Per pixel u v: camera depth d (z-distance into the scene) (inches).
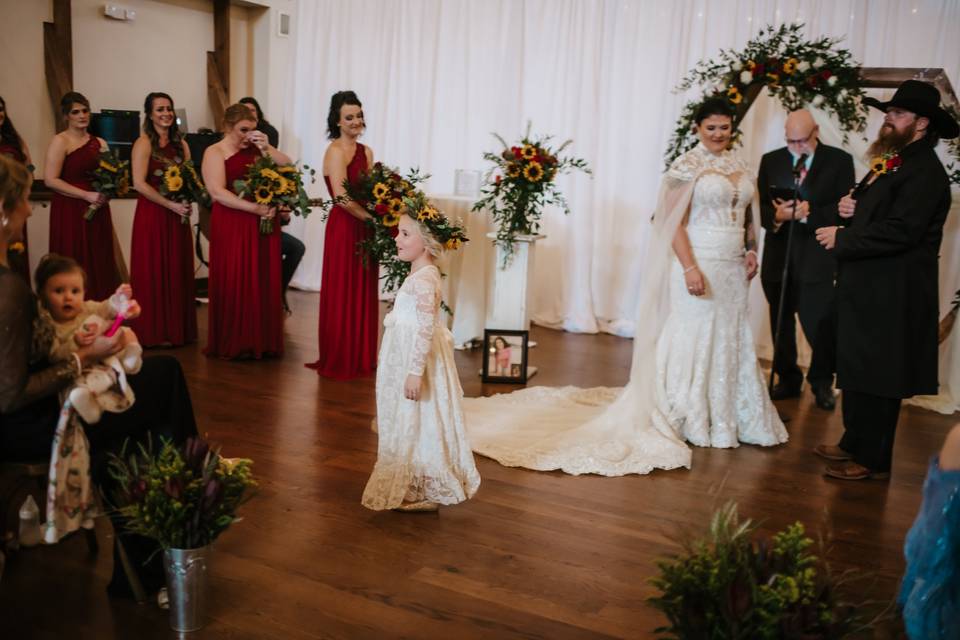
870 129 235.9
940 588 76.9
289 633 102.0
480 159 298.7
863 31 242.1
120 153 264.7
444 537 128.9
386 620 105.7
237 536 126.1
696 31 261.4
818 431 188.4
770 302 213.5
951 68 235.3
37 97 263.6
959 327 209.3
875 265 152.9
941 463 77.9
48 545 121.6
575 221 282.7
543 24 282.7
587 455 161.8
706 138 174.2
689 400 176.2
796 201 195.3
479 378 220.2
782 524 139.8
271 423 176.1
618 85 275.4
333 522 132.2
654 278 175.9
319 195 327.0
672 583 79.8
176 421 113.4
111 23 280.8
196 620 101.4
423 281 129.3
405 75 308.2
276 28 319.3
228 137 220.2
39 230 262.5
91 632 100.7
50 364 101.3
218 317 223.9
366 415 183.8
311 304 302.7
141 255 228.7
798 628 73.4
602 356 252.2
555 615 108.5
